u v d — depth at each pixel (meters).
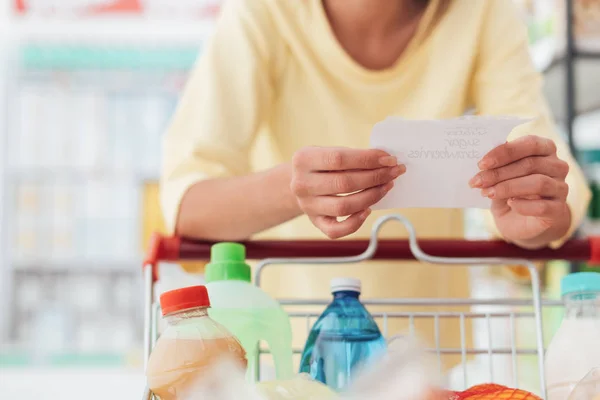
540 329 0.97
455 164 0.88
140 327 3.84
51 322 3.77
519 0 2.86
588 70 2.60
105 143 3.98
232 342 0.76
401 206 0.91
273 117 1.41
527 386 1.72
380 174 0.87
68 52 3.97
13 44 3.89
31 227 3.86
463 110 1.44
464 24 1.37
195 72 1.36
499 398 0.77
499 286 2.64
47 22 3.92
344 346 0.85
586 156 2.81
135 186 3.97
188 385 0.72
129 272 3.91
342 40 1.37
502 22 1.38
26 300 3.82
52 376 3.48
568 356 0.92
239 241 1.08
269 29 1.35
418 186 0.89
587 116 3.11
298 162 0.90
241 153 1.29
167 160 1.27
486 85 1.38
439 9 1.39
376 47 1.37
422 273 1.37
